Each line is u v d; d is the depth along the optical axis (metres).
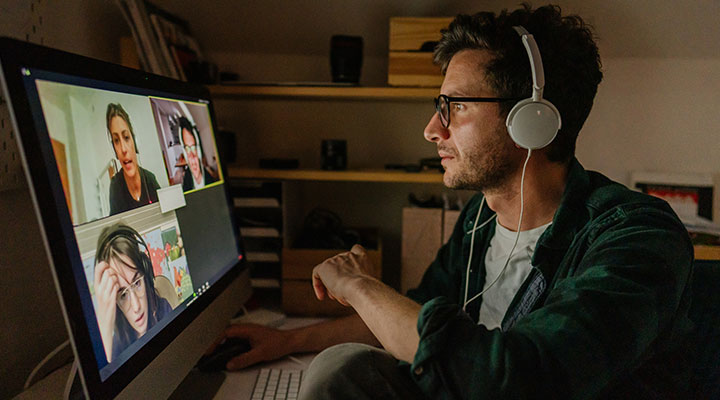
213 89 1.24
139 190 0.64
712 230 1.29
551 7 0.73
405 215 1.29
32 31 0.85
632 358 0.48
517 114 0.64
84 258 0.50
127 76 0.65
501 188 0.76
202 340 0.75
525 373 0.46
